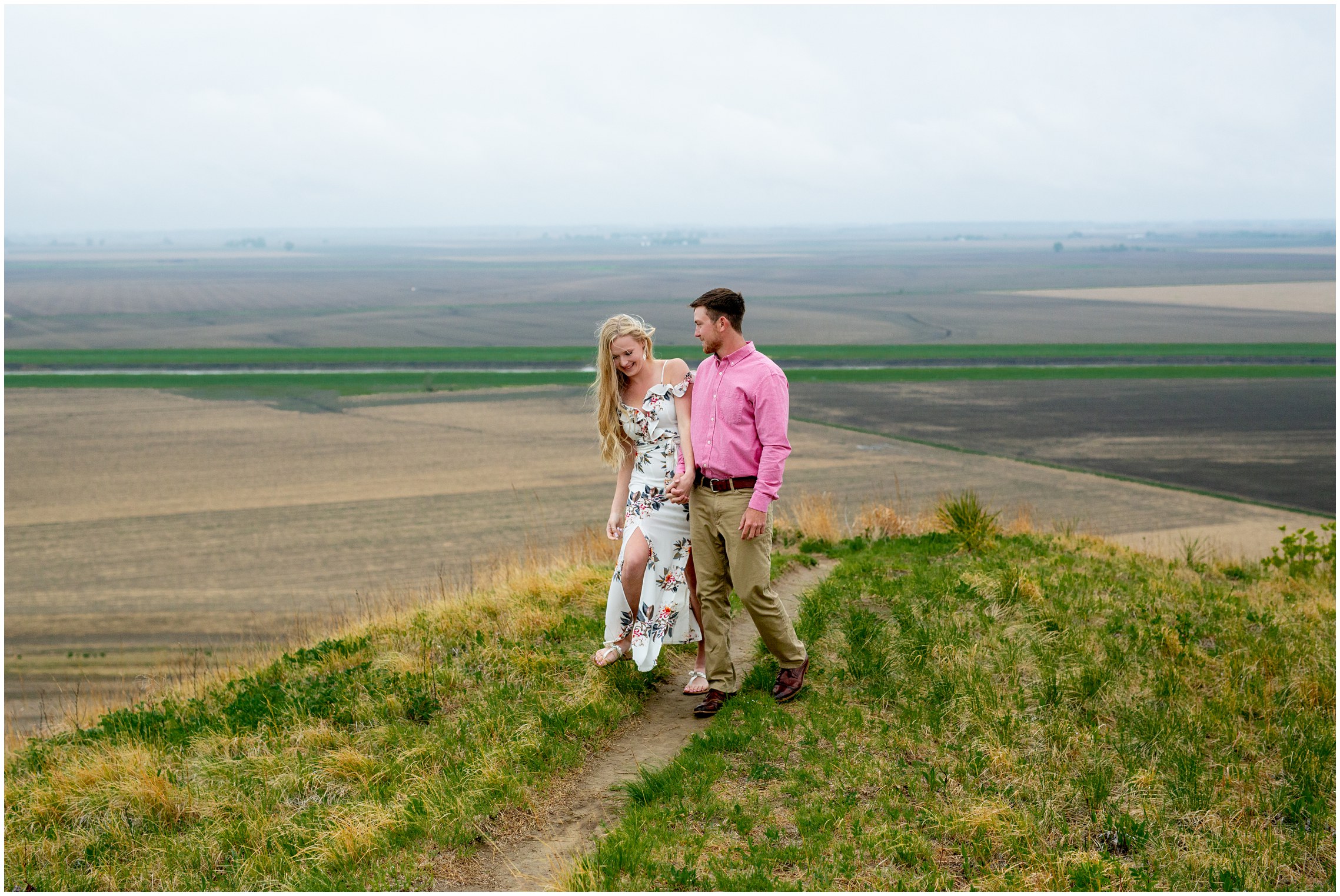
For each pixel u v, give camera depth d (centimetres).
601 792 460
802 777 451
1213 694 563
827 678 578
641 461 553
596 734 517
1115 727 510
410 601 977
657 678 598
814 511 1196
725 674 547
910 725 504
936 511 1188
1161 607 751
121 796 477
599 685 565
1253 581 1039
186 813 471
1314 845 404
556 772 475
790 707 540
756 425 518
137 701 812
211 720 580
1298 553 1144
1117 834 406
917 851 387
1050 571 876
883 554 980
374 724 546
